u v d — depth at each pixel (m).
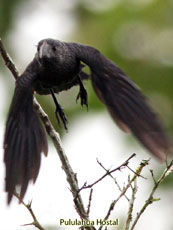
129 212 9.34
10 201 8.86
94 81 8.68
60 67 9.66
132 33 16.94
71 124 16.05
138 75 16.83
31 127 9.30
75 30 17.38
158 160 7.50
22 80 9.47
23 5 17.67
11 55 17.33
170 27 17.06
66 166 9.97
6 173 9.00
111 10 17.25
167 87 16.86
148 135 7.74
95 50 9.49
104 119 16.05
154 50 16.97
